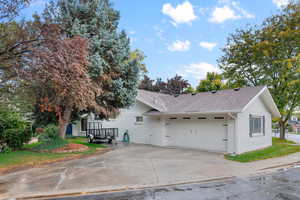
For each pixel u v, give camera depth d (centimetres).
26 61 883
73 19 1206
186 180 678
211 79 2836
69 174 732
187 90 3341
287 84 1889
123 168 824
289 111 2025
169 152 1210
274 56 2048
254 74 2189
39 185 613
